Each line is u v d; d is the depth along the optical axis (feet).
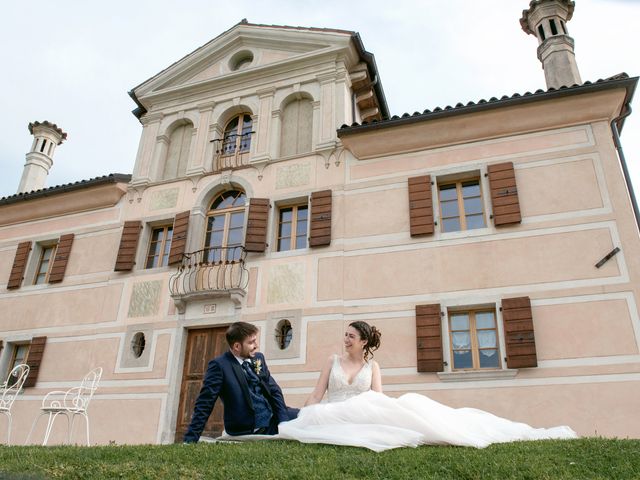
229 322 39.83
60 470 14.29
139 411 39.68
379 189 40.60
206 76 52.80
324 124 44.78
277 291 39.70
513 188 36.65
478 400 32.24
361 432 17.49
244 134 48.57
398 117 40.16
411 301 36.11
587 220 34.50
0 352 47.26
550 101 37.40
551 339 32.24
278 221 43.34
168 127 51.47
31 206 52.54
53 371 44.37
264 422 18.65
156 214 46.98
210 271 42.04
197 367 40.01
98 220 49.62
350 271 38.50
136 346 42.55
